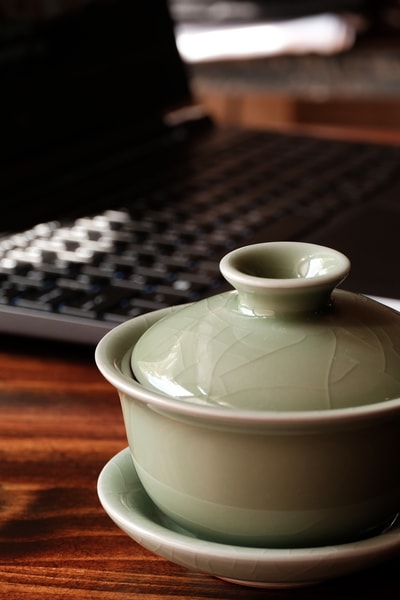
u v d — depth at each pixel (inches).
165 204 34.1
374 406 15.2
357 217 32.7
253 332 16.0
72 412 22.3
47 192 35.4
